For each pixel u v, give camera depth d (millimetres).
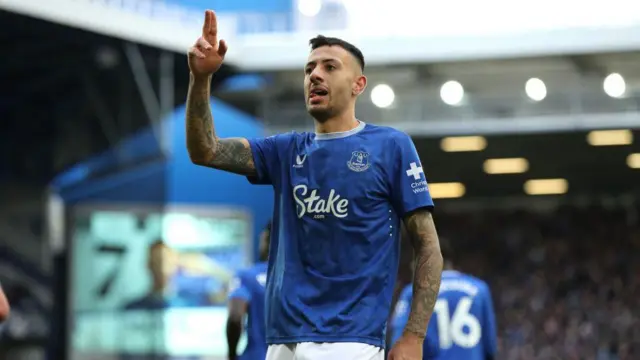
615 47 37562
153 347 41562
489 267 54594
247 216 45031
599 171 51531
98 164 43562
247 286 15633
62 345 40688
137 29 36938
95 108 41469
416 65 39562
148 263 41969
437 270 8227
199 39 7969
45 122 43938
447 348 15961
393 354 8039
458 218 57625
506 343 50531
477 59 38531
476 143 44750
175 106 44406
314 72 8406
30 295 45531
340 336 8062
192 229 43906
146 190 46781
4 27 35125
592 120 40719
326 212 8242
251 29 39625
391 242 8344
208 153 8234
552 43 37938
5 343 44562
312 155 8398
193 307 43312
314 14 39469
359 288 8172
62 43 37500
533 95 38438
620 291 51500
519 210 57062
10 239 45719
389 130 8484
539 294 52188
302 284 8242
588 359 48938
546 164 49750
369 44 39156
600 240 54594
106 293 40906
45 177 45312
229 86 41688
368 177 8266
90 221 41062
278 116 42125
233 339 15672
